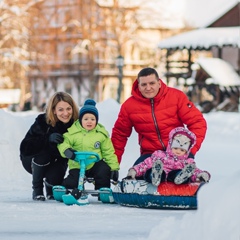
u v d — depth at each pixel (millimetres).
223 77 78375
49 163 14477
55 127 14266
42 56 85938
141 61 111500
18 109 93125
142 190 13172
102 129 14070
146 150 14086
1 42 83438
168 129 13930
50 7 93062
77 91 111812
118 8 93000
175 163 13102
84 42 97812
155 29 112375
